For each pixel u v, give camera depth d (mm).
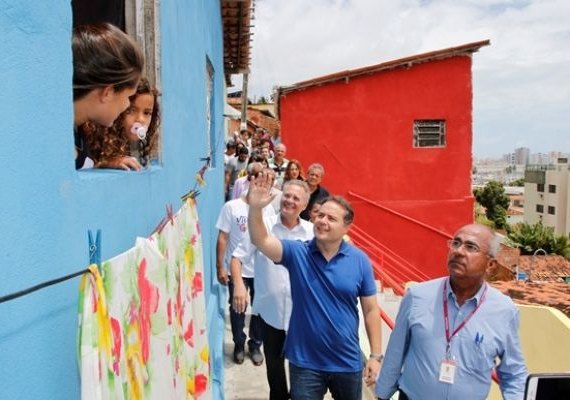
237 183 8438
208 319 4793
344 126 11805
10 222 963
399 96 11672
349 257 3346
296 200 3992
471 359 2752
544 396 1588
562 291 14180
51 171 1145
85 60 1474
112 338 1250
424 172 11781
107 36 1502
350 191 11836
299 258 3334
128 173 1812
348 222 3305
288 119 11930
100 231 1334
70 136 1263
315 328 3285
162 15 2689
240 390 4855
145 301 1590
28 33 1051
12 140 979
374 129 11742
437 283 2932
